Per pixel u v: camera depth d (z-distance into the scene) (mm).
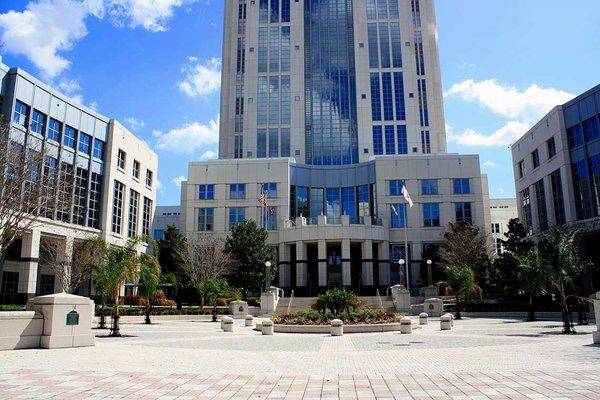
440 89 86812
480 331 25516
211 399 9141
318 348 18469
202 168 65688
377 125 81500
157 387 10266
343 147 82188
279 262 59812
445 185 63781
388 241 60875
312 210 68125
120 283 24469
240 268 50500
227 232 63500
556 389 9625
